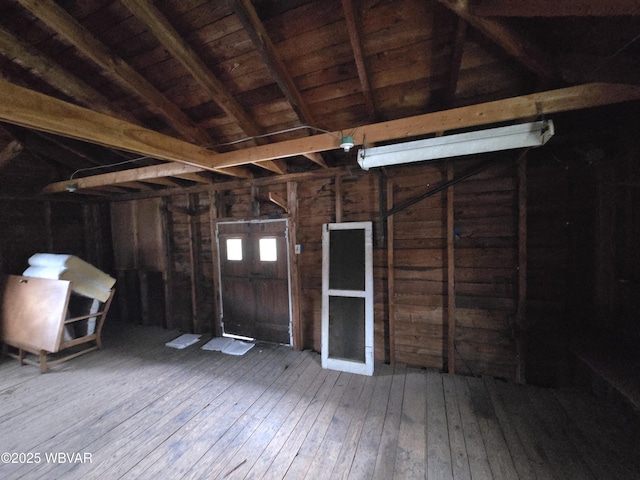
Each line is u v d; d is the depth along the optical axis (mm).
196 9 1881
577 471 1757
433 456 1915
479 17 1499
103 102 2613
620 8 1125
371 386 2816
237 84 2430
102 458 1957
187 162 2574
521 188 2688
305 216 3701
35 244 4727
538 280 2732
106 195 4980
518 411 2344
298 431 2193
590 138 2428
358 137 2223
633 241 2295
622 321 2404
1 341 3697
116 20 1978
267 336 3982
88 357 3623
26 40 2141
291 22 1907
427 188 3104
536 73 1890
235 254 4125
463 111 1934
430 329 3146
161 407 2533
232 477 1791
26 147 3496
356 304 3225
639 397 1658
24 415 2439
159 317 4836
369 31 1912
